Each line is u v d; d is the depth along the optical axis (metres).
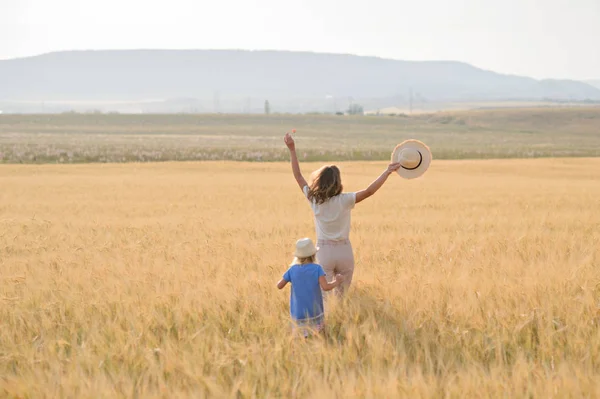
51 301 8.36
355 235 15.44
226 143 102.38
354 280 9.60
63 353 6.63
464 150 95.75
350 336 6.71
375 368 5.91
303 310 7.75
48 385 5.60
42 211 24.47
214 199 29.98
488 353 6.49
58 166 57.69
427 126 198.62
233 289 8.74
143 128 164.88
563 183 42.91
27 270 10.80
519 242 13.82
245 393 5.51
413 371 5.95
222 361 6.04
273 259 11.48
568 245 13.11
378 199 29.50
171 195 32.22
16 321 7.74
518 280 8.96
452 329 6.92
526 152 92.06
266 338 6.85
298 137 136.62
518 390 5.30
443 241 14.30
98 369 6.03
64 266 10.97
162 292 8.69
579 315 7.22
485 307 7.64
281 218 21.14
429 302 7.87
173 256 12.35
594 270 9.88
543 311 7.33
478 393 5.29
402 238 14.52
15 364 6.48
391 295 8.29
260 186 38.97
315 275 7.82
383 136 148.88
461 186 39.69
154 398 5.36
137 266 10.89
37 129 151.12
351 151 83.75
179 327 7.34
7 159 68.94
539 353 6.48
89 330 7.34
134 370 6.15
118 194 32.84
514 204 26.47
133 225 18.88
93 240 15.49
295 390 5.50
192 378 5.71
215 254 12.34
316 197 8.51
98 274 10.22
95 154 72.88
